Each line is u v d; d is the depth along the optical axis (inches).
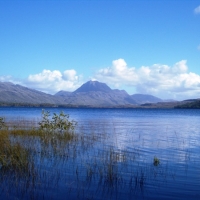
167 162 636.1
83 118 2507.4
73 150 746.8
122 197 419.5
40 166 570.9
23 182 470.9
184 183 484.7
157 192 441.1
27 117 2292.1
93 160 631.8
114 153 703.1
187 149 813.2
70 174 521.7
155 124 1839.3
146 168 577.3
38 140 872.9
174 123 1966.0
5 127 1036.5
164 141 979.9
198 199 415.2
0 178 486.3
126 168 573.9
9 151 628.1
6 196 413.4
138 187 461.7
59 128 998.4
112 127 1530.5
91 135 1060.5
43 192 431.8
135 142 937.5
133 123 1916.8
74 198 411.2
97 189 449.1
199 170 567.5
